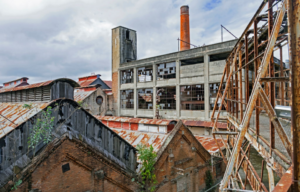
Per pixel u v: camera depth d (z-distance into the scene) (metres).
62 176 6.21
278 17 3.64
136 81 29.30
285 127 6.40
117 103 31.61
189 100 23.95
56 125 6.20
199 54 22.34
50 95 7.09
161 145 9.62
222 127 18.84
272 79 3.65
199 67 22.31
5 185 5.01
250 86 19.28
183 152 10.66
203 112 21.88
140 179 8.50
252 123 8.18
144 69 28.88
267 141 5.02
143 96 29.38
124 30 32.56
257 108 5.55
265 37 9.02
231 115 10.73
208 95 21.44
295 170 2.10
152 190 8.57
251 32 7.29
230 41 19.92
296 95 2.17
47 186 5.84
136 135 11.77
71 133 6.47
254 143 6.02
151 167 8.60
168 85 25.20
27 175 5.40
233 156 3.97
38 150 5.77
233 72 9.64
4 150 5.18
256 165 14.53
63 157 6.22
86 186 6.84
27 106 6.29
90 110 28.12
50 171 5.91
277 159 4.14
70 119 6.56
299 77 2.18
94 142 7.18
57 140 6.07
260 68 3.77
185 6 27.83
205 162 12.33
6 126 5.80
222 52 20.48
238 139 3.95
